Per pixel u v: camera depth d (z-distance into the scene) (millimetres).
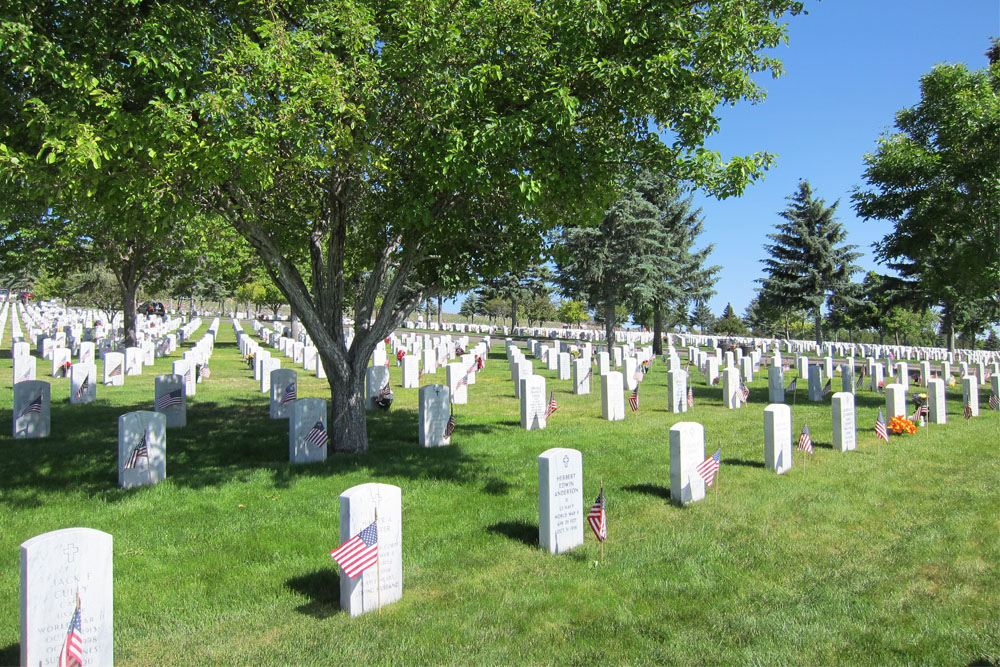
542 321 77125
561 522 7570
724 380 18531
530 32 9625
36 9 8312
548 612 6027
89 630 4848
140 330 41688
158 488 9703
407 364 22500
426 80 9586
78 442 12648
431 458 11633
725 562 7207
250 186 9508
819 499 9406
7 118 9172
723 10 9680
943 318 46812
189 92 9188
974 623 5832
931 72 18906
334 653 5285
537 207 12086
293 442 11195
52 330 37719
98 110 8891
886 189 20047
